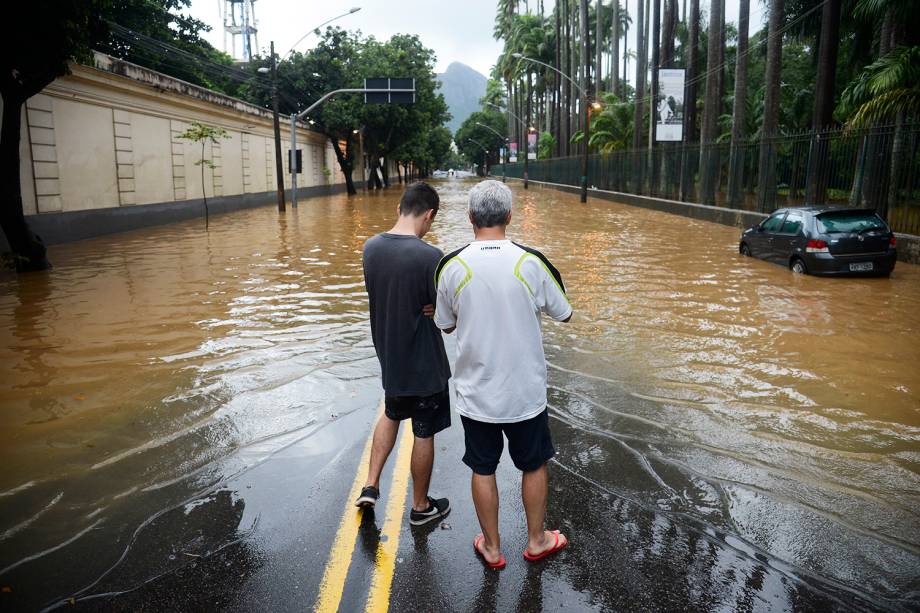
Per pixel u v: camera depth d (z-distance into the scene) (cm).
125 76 1873
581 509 352
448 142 9919
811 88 3119
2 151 1105
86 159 1748
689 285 1009
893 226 1334
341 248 1480
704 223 2162
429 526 336
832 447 430
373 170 5109
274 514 348
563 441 441
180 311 837
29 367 604
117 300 905
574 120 5853
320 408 503
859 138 1409
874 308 846
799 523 338
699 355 640
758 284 1016
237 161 2898
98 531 331
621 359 629
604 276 1092
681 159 2625
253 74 3675
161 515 347
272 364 614
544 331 733
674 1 2942
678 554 309
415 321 316
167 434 454
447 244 1627
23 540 323
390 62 4306
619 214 2578
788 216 1182
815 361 619
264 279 1077
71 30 1051
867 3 1748
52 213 1597
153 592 282
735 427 464
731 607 272
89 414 491
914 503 359
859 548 316
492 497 295
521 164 7850
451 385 560
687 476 390
